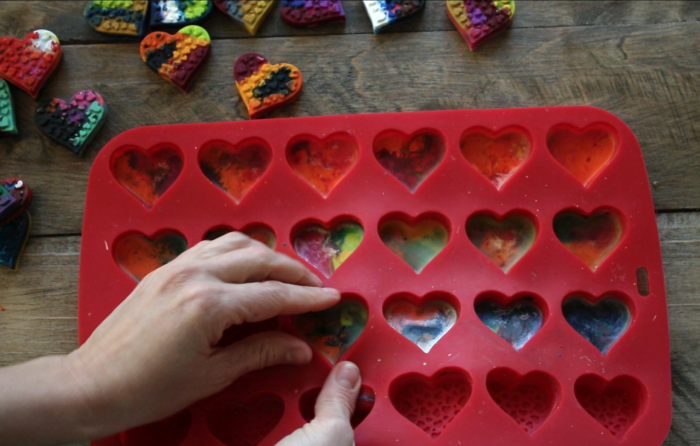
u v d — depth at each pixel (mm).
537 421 688
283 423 654
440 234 743
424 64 796
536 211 710
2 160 773
